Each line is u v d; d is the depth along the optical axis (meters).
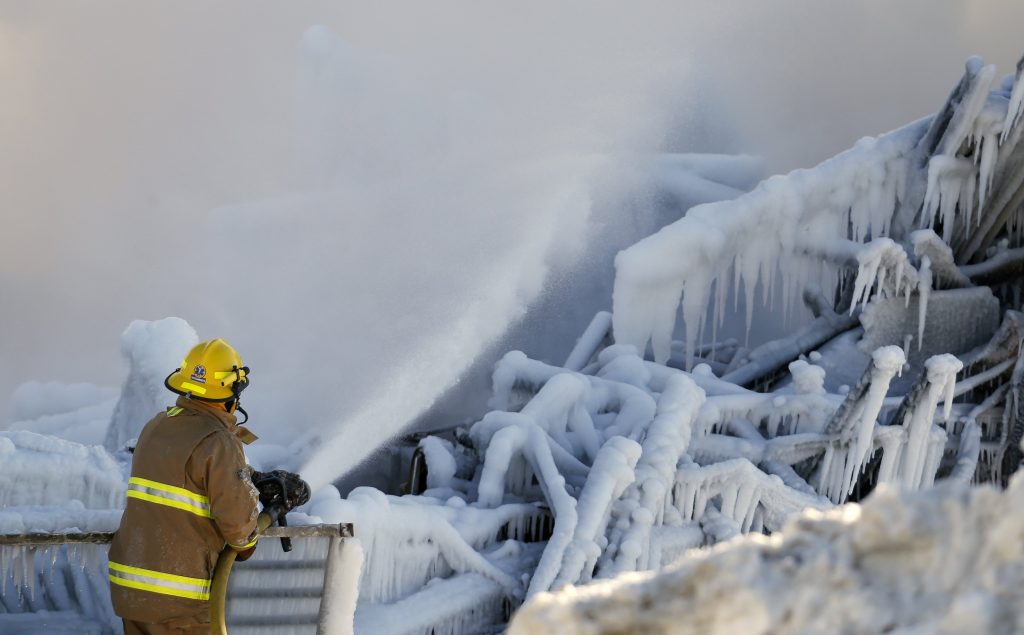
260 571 9.74
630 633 2.52
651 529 16.97
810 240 25.84
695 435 20.38
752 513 18.22
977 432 21.97
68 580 11.87
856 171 25.70
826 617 2.25
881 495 2.31
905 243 26.30
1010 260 26.59
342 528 9.77
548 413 19.31
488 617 15.11
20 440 11.62
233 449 8.91
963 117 24.73
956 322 25.50
